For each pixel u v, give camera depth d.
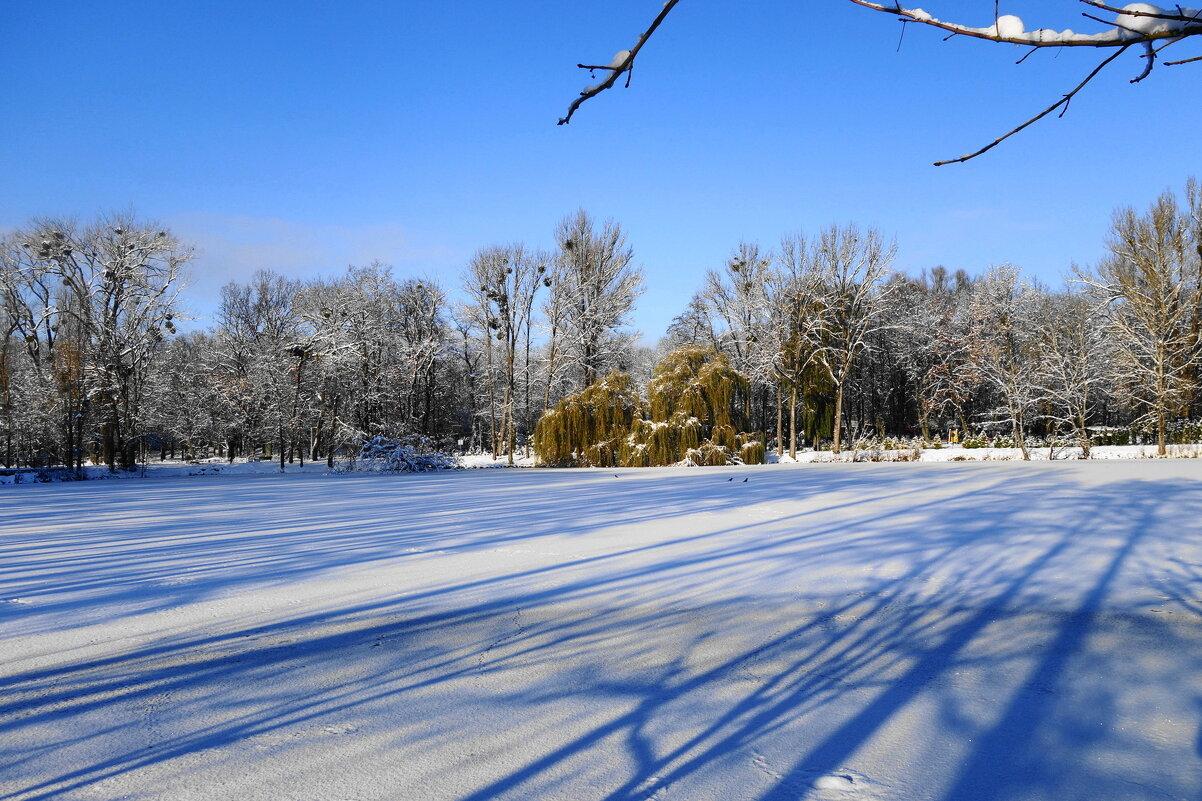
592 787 2.65
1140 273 30.41
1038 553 6.94
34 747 3.04
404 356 41.31
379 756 2.92
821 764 2.84
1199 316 29.38
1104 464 19.62
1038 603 5.26
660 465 28.67
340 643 4.50
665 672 3.95
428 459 30.48
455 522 10.12
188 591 5.88
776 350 35.69
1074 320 32.25
